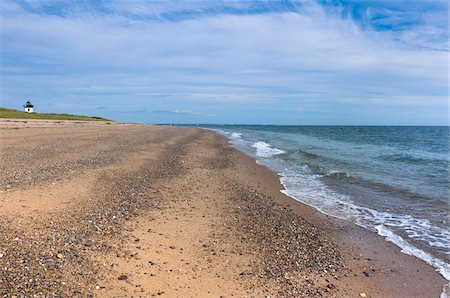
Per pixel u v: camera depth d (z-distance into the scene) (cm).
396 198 1319
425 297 614
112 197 1044
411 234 929
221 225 919
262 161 2362
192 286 592
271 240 841
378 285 651
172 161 1952
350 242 866
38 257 597
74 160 1597
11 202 866
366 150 3434
